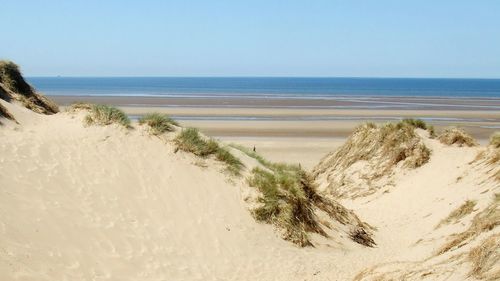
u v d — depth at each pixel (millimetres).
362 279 10000
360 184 21766
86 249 9836
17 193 10398
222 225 12500
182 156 14164
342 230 14875
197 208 12734
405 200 18734
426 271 8867
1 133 12516
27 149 12172
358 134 24547
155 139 14375
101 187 11953
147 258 10406
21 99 16812
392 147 22203
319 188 23500
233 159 14836
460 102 102875
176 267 10500
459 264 8492
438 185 18703
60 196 11016
